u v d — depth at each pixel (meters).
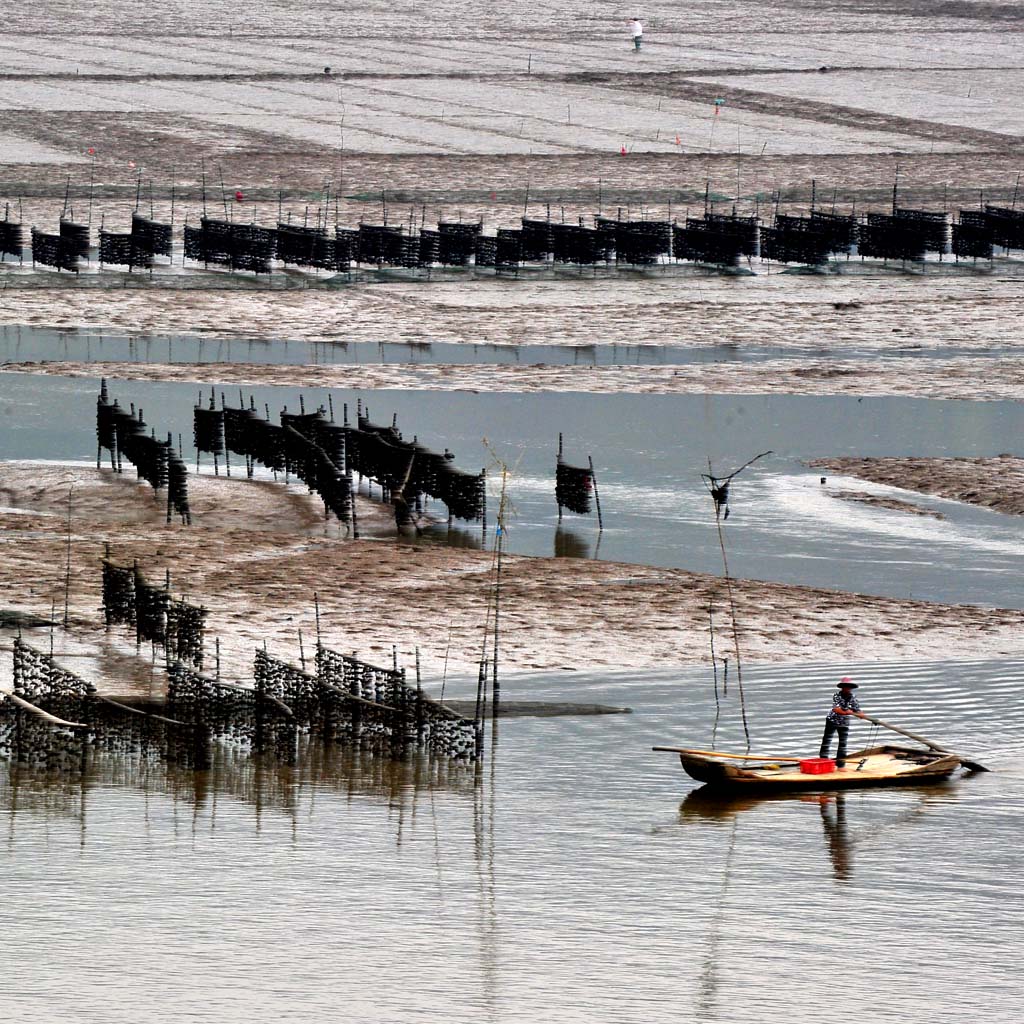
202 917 97.12
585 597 167.88
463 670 146.00
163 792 118.75
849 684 123.69
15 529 187.50
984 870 106.44
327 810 115.38
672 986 89.62
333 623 157.25
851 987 89.81
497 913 98.50
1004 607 169.25
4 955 91.38
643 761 126.38
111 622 155.62
